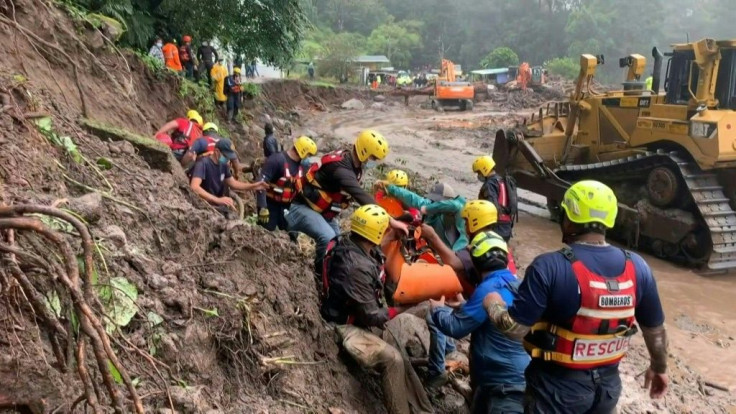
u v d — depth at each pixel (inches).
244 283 148.1
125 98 250.4
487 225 171.9
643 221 404.8
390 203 228.7
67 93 209.2
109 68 257.6
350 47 1958.7
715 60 373.4
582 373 115.8
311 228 195.8
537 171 464.1
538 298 112.3
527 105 1512.1
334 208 198.5
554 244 409.4
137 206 144.9
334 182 191.8
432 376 170.9
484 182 251.3
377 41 3036.4
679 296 328.5
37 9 208.1
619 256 115.7
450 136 930.1
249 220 241.9
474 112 1355.8
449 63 1524.4
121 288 112.1
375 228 152.0
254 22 611.2
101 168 154.5
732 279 360.8
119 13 431.5
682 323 291.6
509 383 143.3
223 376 126.5
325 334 157.8
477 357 148.3
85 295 77.3
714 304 317.1
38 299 84.5
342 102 1405.0
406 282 158.9
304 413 134.0
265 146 386.9
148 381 105.3
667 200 387.5
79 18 243.0
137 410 77.9
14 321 86.0
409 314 197.3
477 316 142.6
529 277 114.0
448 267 165.2
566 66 2465.6
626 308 113.2
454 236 214.4
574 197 118.0
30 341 87.5
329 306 161.3
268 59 642.2
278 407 129.9
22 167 121.6
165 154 195.3
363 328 157.8
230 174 217.0
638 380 219.3
